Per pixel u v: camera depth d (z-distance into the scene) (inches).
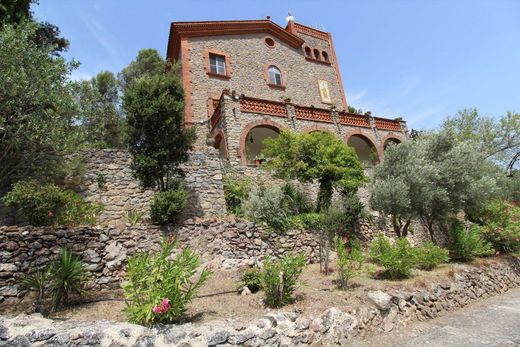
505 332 224.4
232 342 170.2
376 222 490.6
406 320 242.5
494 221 495.2
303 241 378.6
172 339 164.6
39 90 341.7
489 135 906.7
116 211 397.7
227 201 460.4
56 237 260.2
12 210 348.8
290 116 624.1
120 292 255.6
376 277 304.3
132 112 352.2
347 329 208.8
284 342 183.5
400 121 776.3
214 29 797.9
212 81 749.9
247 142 666.2
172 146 364.5
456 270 342.6
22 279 233.0
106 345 161.5
